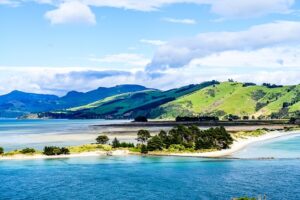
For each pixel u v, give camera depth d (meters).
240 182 116.88
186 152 182.75
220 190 107.00
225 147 199.00
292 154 180.38
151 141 187.12
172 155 177.38
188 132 196.62
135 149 187.62
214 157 171.00
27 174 133.50
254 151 192.62
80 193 106.00
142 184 116.75
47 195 103.94
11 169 143.62
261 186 110.81
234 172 133.75
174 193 104.62
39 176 129.88
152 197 100.75
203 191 106.19
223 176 126.81
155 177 127.12
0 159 167.38
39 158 170.00
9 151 189.12
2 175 131.88
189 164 152.75
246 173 131.62
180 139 192.88
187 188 110.31
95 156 176.25
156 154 181.00
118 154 181.38
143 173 134.62
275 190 105.75
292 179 120.25
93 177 128.00
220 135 198.00
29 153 176.50
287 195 100.19
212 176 127.12
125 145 195.12
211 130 199.25
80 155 178.00
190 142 195.50
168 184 116.06
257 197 98.44
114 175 131.00
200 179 122.62
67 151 180.12
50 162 159.25
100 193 105.81
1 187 113.62
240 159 164.50
